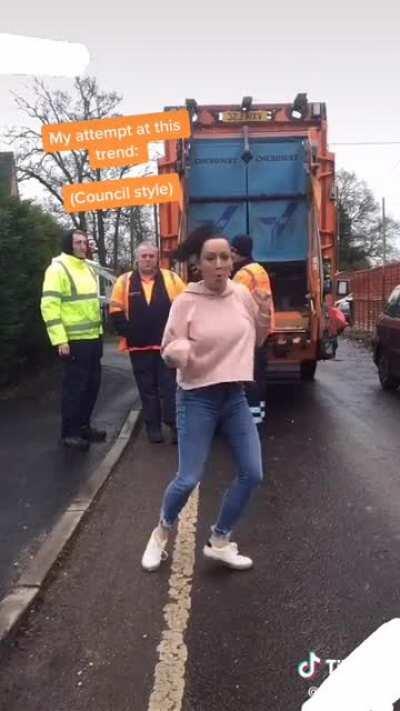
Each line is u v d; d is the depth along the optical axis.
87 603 4.04
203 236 4.25
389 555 4.64
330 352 10.19
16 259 9.94
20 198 11.09
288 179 10.44
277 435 8.21
